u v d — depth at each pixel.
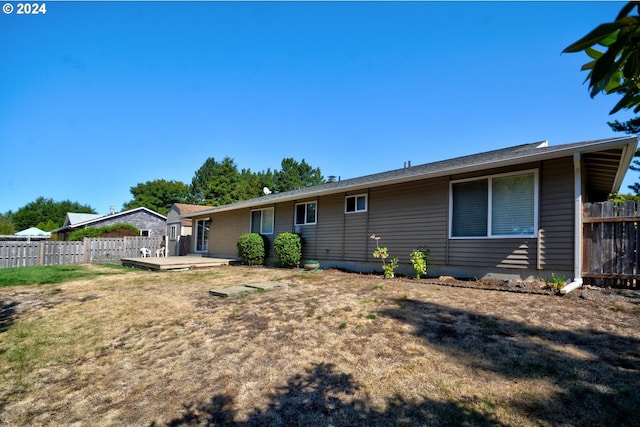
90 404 3.14
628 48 0.91
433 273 8.56
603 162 7.29
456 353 3.59
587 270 6.31
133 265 14.12
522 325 4.26
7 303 6.81
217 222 17.64
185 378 3.49
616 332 3.90
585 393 2.72
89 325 5.35
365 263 10.25
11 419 2.96
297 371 3.46
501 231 7.46
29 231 29.73
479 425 2.44
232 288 7.60
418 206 9.02
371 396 2.92
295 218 12.89
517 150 8.93
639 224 5.88
